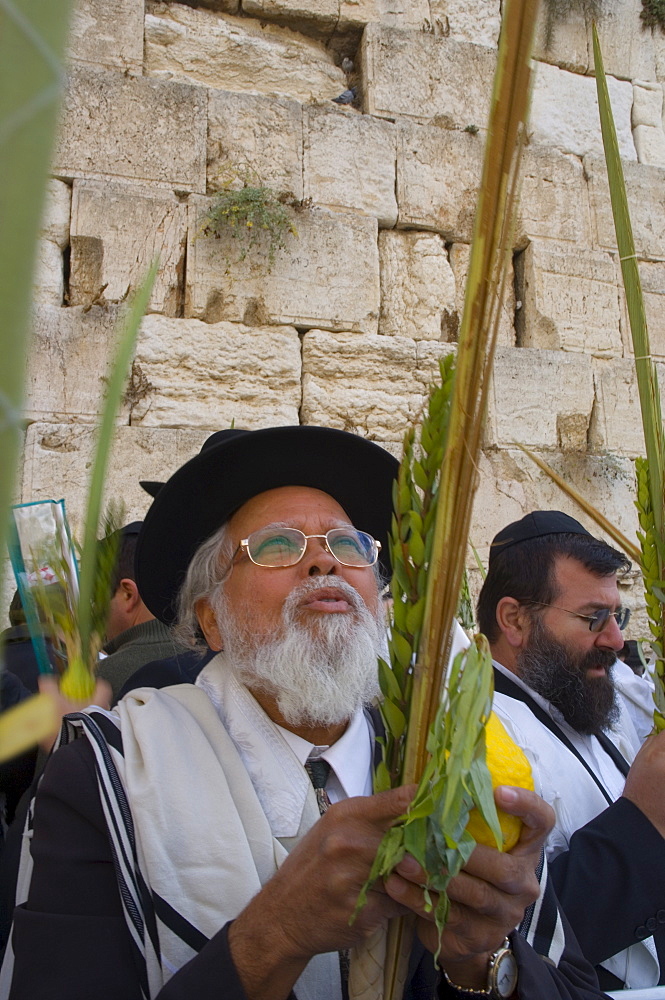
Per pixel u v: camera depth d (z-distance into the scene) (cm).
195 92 455
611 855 148
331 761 131
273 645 131
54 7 24
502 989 108
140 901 109
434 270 483
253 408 430
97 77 437
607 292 517
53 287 410
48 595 113
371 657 132
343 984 117
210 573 146
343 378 451
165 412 415
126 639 225
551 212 519
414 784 79
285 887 93
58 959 104
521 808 87
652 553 125
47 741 141
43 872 113
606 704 195
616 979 153
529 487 470
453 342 478
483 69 524
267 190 448
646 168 548
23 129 24
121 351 62
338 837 86
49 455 388
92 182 427
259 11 496
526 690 196
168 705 131
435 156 498
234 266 441
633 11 577
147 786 117
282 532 138
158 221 433
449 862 77
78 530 362
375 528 160
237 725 132
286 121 470
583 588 198
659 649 128
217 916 110
